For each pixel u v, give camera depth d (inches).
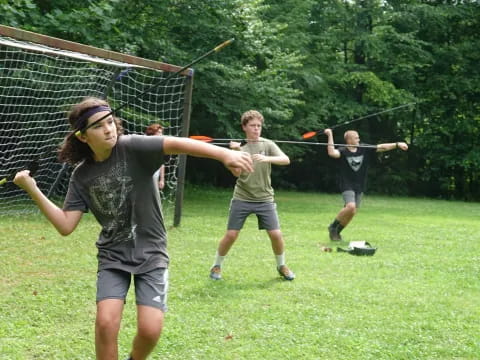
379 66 840.3
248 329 164.7
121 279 115.7
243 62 580.4
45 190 398.3
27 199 413.7
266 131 701.3
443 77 836.6
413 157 892.6
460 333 165.2
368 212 524.4
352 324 170.4
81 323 168.4
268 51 549.3
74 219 119.0
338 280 224.2
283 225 391.5
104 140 113.2
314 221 419.5
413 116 852.6
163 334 158.2
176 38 523.2
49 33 393.4
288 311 181.6
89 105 113.5
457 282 227.1
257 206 220.1
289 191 839.1
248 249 287.1
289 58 588.4
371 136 882.1
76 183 119.7
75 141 117.2
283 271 223.1
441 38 887.1
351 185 319.0
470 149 866.8
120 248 117.4
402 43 820.0
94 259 252.5
